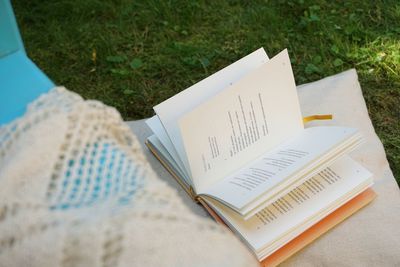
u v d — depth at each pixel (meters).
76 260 0.55
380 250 1.11
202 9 2.24
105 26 2.21
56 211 0.61
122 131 0.78
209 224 0.62
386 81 1.88
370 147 1.36
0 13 1.03
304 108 1.48
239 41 2.10
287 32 2.11
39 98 0.79
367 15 2.15
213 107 1.10
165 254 0.56
